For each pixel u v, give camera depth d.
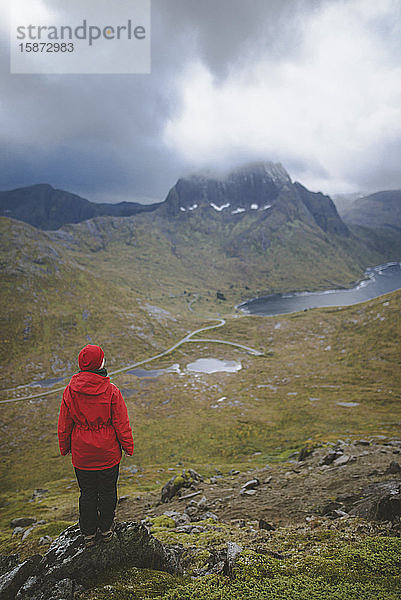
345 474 17.33
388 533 7.13
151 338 169.75
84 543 5.53
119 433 5.04
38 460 69.19
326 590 4.87
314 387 100.75
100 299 197.88
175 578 5.50
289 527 9.80
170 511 16.20
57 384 123.88
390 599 4.55
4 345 143.62
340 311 180.25
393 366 112.00
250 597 4.75
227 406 91.12
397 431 48.94
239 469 35.75
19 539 15.26
